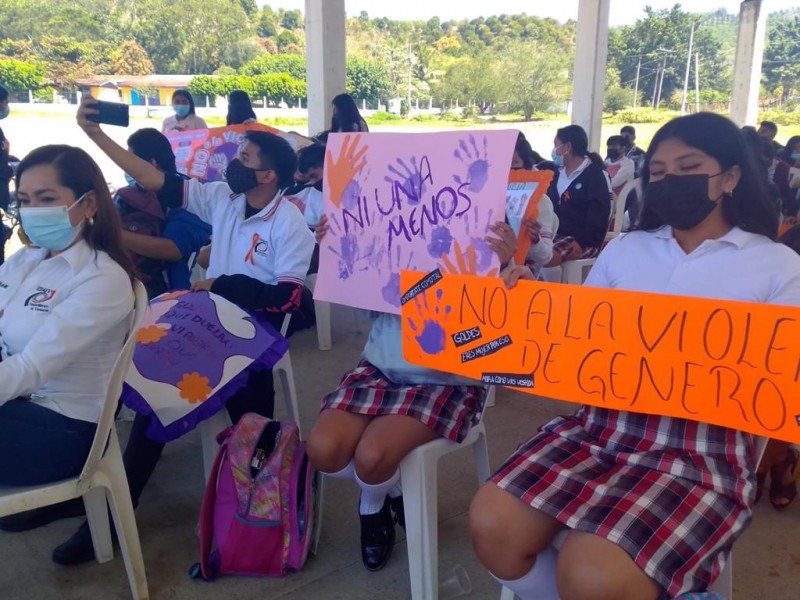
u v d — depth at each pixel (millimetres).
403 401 2164
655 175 1736
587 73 11180
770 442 2568
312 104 8625
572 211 5008
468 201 2078
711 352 1525
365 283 2369
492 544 1655
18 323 2004
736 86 14430
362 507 2318
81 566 2396
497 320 1865
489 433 3445
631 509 1500
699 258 1718
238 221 2939
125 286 2006
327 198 2438
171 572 2359
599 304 1673
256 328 2629
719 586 1672
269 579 2328
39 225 1951
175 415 2338
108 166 12875
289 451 2334
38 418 1954
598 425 1786
